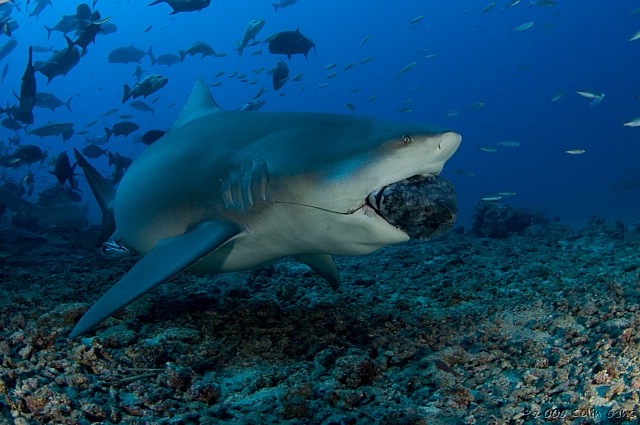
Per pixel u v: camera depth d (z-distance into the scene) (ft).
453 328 15.71
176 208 16.28
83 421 9.57
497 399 11.10
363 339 14.98
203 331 15.56
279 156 13.46
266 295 21.54
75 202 50.57
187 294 20.21
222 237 13.97
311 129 13.76
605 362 11.66
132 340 14.12
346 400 11.15
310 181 12.33
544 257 28.43
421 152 10.96
